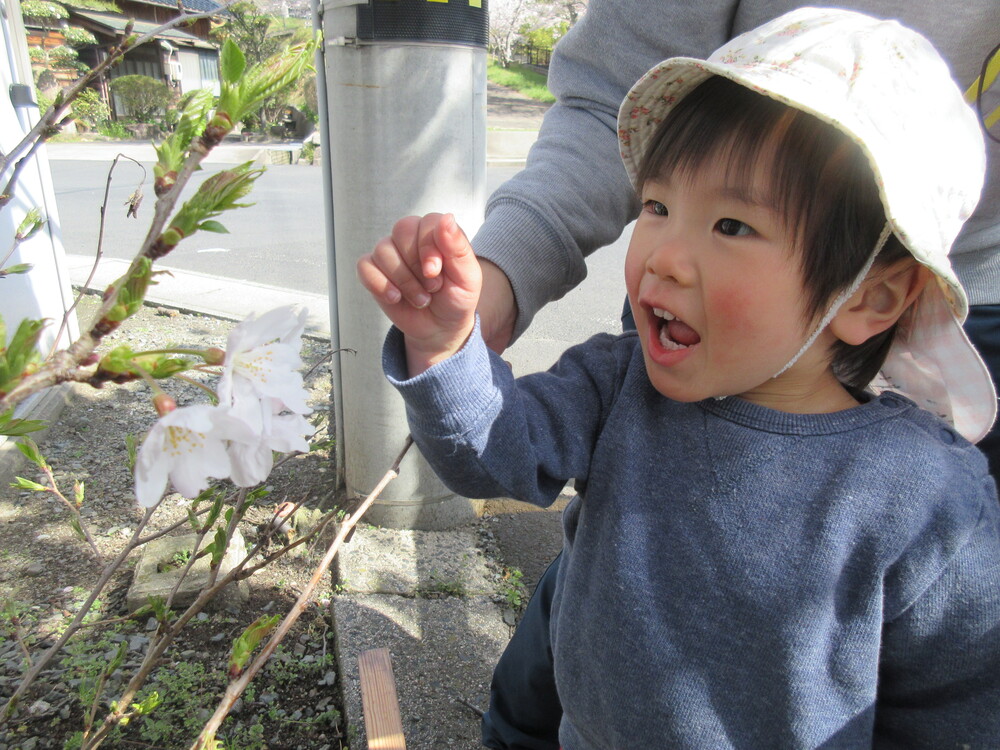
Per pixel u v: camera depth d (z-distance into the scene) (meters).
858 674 0.37
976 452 0.39
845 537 0.36
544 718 0.60
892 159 0.32
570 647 0.43
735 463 0.38
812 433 0.38
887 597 0.37
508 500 1.12
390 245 0.31
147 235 0.20
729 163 0.34
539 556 1.00
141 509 1.04
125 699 0.47
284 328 0.24
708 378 0.36
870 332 0.37
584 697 0.42
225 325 1.88
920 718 0.39
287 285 2.32
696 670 0.38
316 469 1.16
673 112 0.39
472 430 0.34
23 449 0.38
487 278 0.46
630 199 0.54
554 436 0.41
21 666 0.76
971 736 0.37
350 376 0.97
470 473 0.36
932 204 0.34
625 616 0.39
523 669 0.58
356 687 0.75
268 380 0.24
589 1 0.55
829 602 0.37
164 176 0.21
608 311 2.25
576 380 0.43
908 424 0.38
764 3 0.47
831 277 0.34
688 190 0.36
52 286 1.35
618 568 0.40
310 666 0.79
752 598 0.37
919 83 0.34
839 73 0.33
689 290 0.35
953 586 0.36
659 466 0.40
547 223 0.48
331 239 0.97
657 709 0.39
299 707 0.75
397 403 0.95
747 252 0.34
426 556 0.96
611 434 0.42
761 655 0.37
